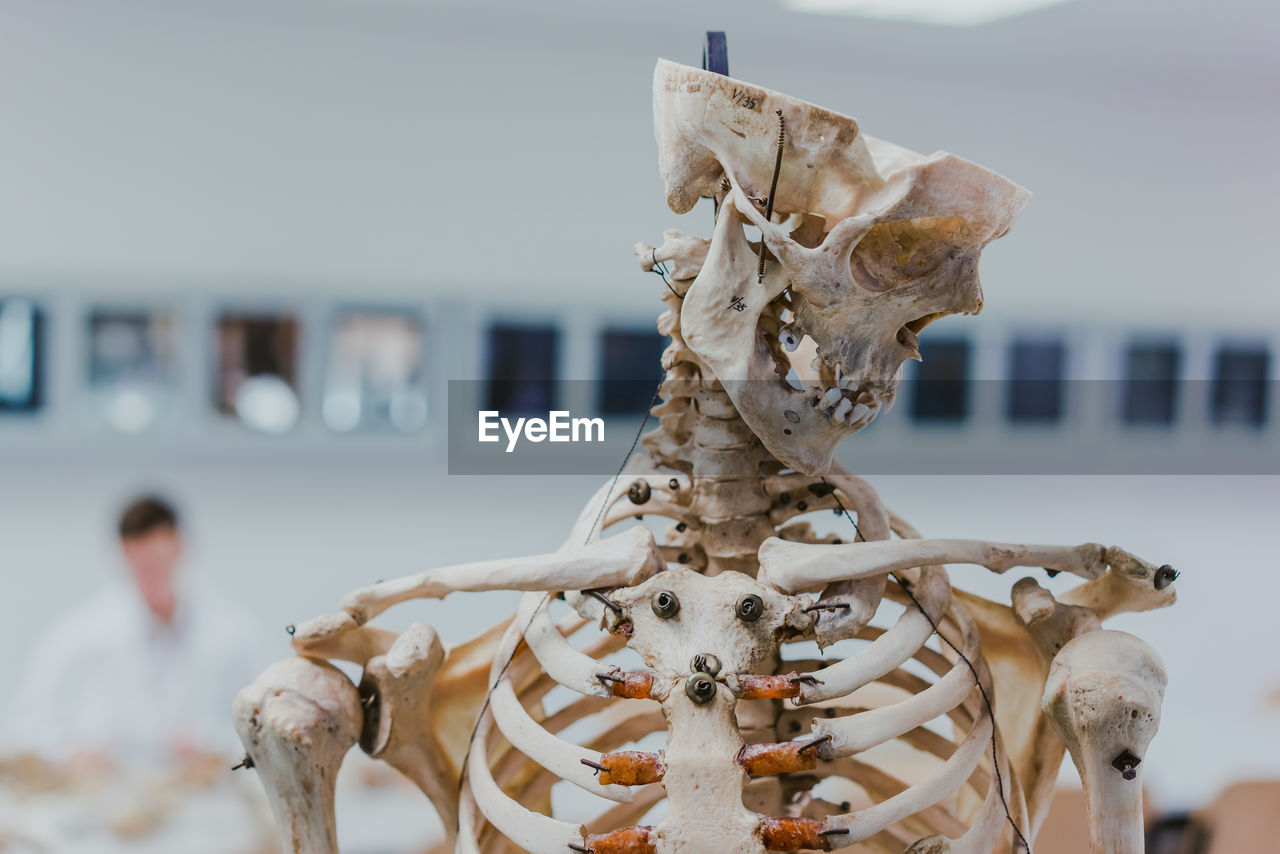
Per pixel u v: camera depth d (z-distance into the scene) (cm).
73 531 258
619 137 273
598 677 136
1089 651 136
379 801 249
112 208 256
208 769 236
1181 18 251
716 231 139
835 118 129
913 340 146
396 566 270
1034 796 163
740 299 140
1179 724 261
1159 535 324
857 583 144
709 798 125
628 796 129
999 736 152
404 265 271
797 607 138
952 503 314
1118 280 308
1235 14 248
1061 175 296
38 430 265
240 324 271
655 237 278
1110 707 128
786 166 133
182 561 242
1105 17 249
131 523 236
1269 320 320
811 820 127
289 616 249
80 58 249
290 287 268
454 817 162
